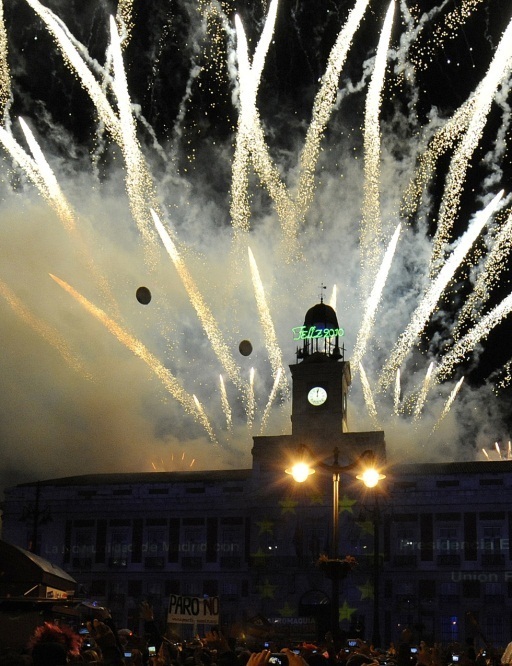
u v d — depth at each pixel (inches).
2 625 778.2
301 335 3612.2
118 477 3843.5
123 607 3590.1
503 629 3292.3
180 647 887.1
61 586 954.1
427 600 3356.3
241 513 3587.6
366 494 3464.6
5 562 863.1
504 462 3553.2
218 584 3543.3
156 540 3636.8
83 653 582.6
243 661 790.5
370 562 3400.6
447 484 3447.3
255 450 3624.5
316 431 3558.1
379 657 1071.6
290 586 3462.1
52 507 3718.0
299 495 3528.5
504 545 3358.8
